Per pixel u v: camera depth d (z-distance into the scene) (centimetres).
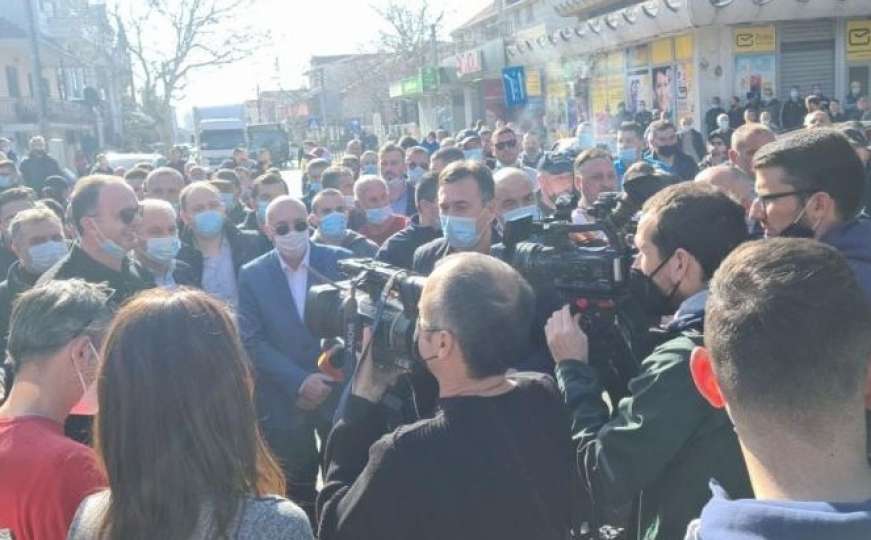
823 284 126
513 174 406
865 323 124
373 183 614
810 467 121
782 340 122
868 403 129
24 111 3375
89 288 217
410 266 453
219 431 158
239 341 170
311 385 370
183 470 153
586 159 518
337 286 257
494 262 198
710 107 1875
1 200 561
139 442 154
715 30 1858
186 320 161
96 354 208
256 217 664
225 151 3556
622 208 270
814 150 243
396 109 5012
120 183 371
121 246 369
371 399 221
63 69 4122
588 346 244
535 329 258
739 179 375
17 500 186
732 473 191
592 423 217
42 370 203
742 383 125
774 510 114
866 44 1891
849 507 113
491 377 193
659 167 711
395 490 182
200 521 152
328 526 195
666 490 200
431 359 193
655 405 195
